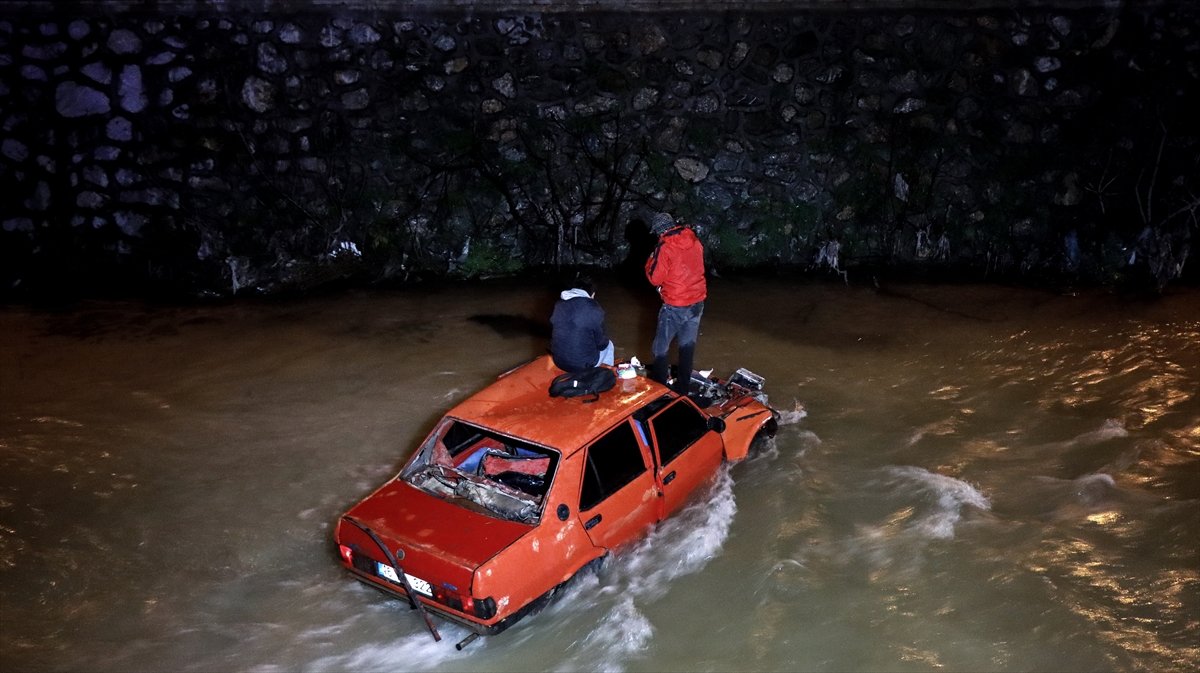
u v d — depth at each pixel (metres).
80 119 12.76
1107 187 13.78
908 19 13.45
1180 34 13.34
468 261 13.85
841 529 8.04
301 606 7.07
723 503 8.29
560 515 6.68
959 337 12.02
